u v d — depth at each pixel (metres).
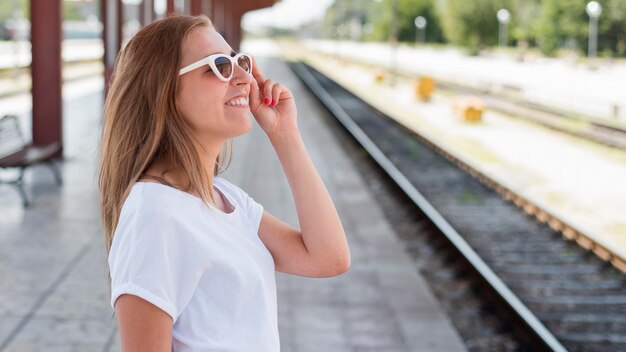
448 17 66.00
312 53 87.94
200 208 1.54
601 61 41.00
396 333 5.41
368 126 21.36
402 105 27.56
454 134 19.00
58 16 11.34
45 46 11.38
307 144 16.55
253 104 1.79
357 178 12.38
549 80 33.47
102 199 1.63
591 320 6.29
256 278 1.57
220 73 1.57
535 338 5.62
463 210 10.49
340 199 10.59
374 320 5.66
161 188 1.49
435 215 9.42
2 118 8.76
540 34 49.91
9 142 8.87
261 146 15.45
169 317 1.45
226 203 1.73
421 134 17.94
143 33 1.61
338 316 5.72
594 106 23.47
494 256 8.23
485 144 17.11
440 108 26.55
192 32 1.59
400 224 9.89
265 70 45.59
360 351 5.06
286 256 1.83
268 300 1.60
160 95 1.55
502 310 6.34
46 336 4.96
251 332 1.54
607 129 18.22
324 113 25.05
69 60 37.22
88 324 5.19
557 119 21.17
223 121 1.60
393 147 17.12
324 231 1.81
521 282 7.34
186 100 1.58
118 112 1.58
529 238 8.91
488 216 10.09
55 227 7.77
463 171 13.67
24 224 7.87
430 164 14.61
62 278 6.15
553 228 9.23
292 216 9.36
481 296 6.80
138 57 1.58
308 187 1.82
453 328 5.57
